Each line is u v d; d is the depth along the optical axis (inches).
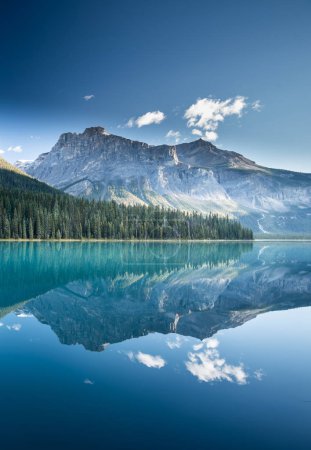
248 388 803.4
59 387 788.6
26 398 740.0
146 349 1051.3
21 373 860.0
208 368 915.4
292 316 1510.8
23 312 1481.3
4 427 638.5
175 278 2709.2
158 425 650.8
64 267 3280.0
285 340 1165.1
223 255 5408.5
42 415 677.3
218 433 629.6
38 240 7662.4
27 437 609.3
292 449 588.4
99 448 582.6
